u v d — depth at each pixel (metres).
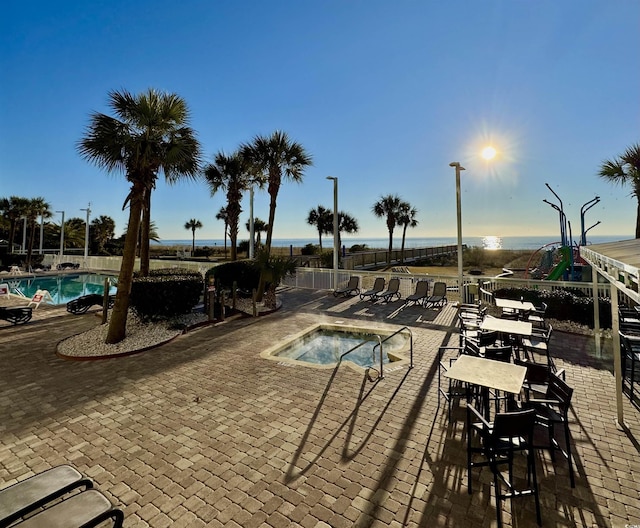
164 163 7.69
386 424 4.32
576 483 3.18
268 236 12.69
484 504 2.93
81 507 2.29
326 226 34.16
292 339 8.33
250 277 13.12
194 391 5.38
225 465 3.51
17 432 4.19
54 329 9.25
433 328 9.27
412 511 2.86
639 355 5.05
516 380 3.60
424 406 4.81
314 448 3.80
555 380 3.67
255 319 10.52
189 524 2.73
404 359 6.81
